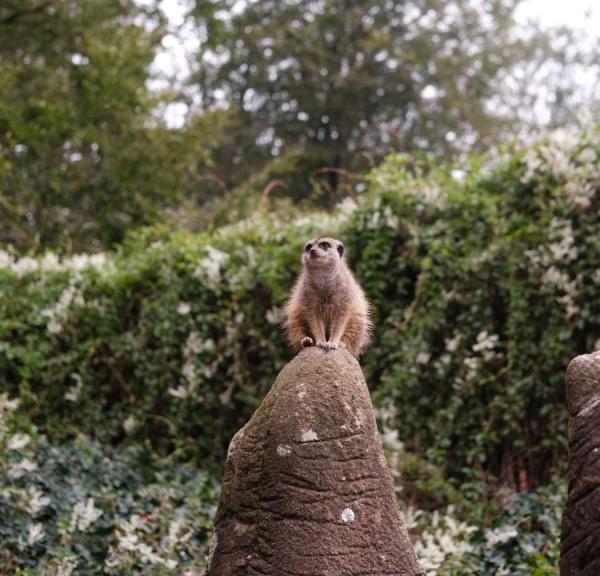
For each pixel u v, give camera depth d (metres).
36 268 10.97
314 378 3.83
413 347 8.01
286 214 11.49
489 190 8.09
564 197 7.44
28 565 6.29
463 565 5.88
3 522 6.60
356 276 8.46
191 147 19.81
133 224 18.75
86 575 6.12
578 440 3.46
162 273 9.89
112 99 18.91
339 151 26.45
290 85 27.66
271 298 9.07
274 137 28.38
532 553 5.80
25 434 8.72
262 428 3.82
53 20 18.25
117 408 10.14
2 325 10.37
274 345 8.98
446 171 8.63
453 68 27.09
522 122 25.25
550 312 7.45
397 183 8.62
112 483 7.92
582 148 7.70
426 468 7.62
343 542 3.60
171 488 7.86
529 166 7.60
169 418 9.60
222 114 20.33
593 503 3.37
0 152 16.25
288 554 3.57
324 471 3.67
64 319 10.31
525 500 6.85
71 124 18.58
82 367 10.17
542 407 7.57
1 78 17.72
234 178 26.83
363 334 5.42
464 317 7.84
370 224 8.41
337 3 28.11
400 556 3.69
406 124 28.34
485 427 7.68
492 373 7.75
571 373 3.56
